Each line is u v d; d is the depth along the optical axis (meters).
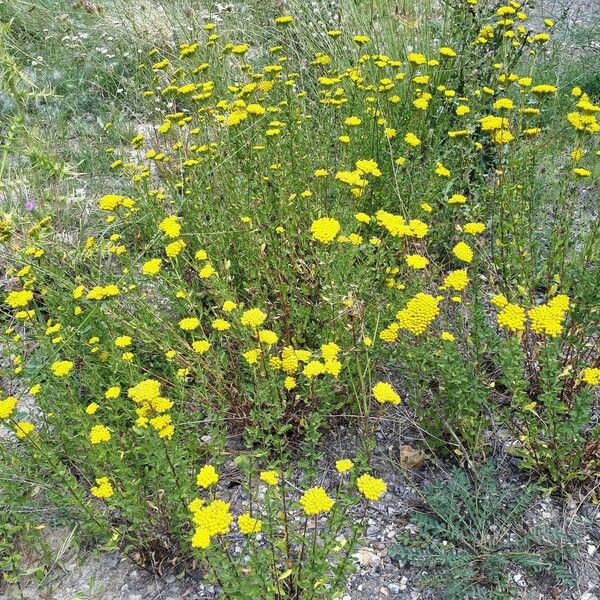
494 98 0.99
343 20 1.31
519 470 0.65
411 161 0.92
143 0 1.64
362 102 1.01
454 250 0.65
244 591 0.47
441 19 1.40
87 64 1.47
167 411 0.65
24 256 0.78
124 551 0.60
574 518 0.60
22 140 0.85
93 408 0.61
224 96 1.09
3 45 0.88
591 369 0.59
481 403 0.66
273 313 0.76
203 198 0.85
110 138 1.26
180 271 0.86
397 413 0.71
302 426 0.69
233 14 1.49
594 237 0.73
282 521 0.52
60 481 0.62
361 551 0.60
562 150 1.07
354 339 0.67
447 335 0.63
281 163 0.85
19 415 0.69
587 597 0.55
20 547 0.64
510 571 0.57
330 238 0.65
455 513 0.60
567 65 1.35
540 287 0.85
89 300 0.75
